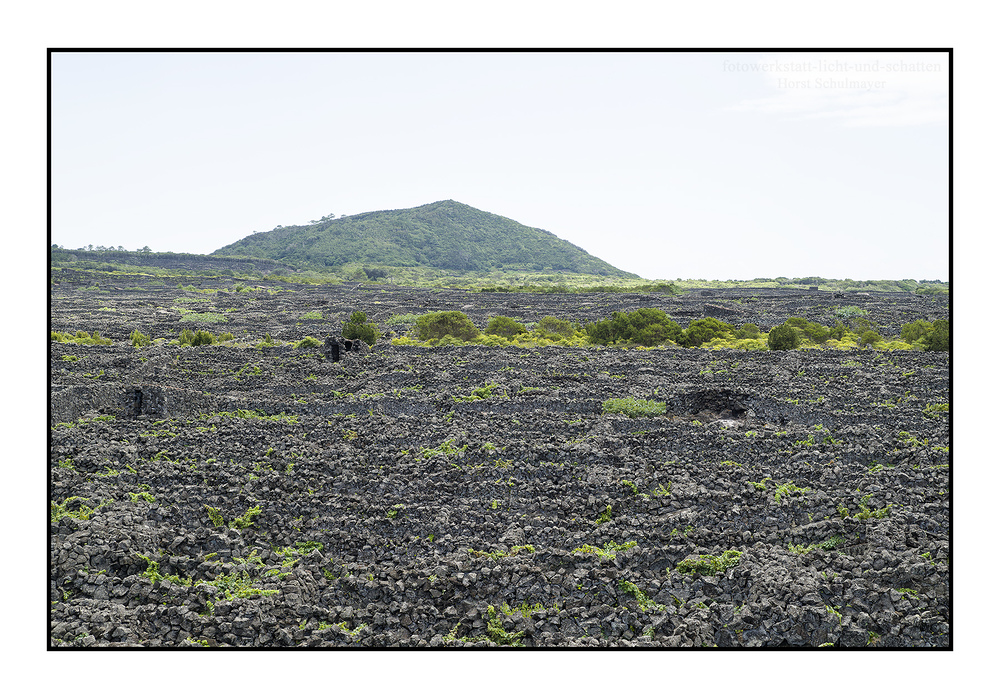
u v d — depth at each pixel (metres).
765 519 16.48
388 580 13.93
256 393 32.06
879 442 22.06
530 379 34.25
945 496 16.53
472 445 21.98
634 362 38.84
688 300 94.38
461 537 16.08
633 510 17.80
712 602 13.41
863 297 88.75
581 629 12.87
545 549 14.91
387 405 29.25
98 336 54.53
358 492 18.89
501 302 97.38
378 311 86.25
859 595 12.82
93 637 12.11
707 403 29.44
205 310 88.00
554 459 20.94
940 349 44.84
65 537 14.73
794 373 35.44
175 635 12.61
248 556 15.45
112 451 20.09
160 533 15.80
